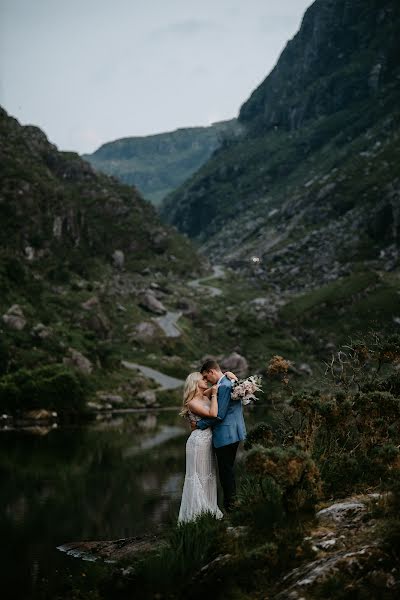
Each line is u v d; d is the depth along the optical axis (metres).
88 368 84.12
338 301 129.12
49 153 179.00
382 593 7.18
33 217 133.38
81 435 51.56
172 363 104.56
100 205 174.62
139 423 62.91
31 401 67.50
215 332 125.81
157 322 122.75
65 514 21.30
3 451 40.44
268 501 9.52
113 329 115.00
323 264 169.38
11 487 27.03
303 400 11.51
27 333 85.06
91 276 138.62
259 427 11.54
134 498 24.14
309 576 7.85
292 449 9.57
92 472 31.55
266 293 160.00
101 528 18.89
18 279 105.50
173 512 20.67
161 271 169.88
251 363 109.38
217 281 174.38
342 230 182.00
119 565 11.30
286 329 128.38
